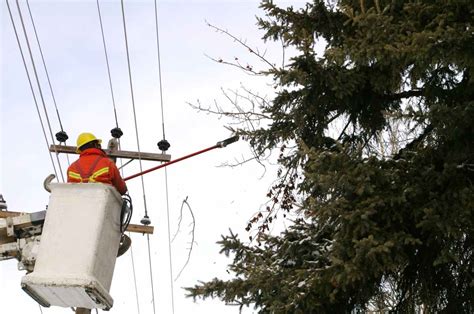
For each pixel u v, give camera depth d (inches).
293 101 492.7
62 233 425.1
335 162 429.7
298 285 432.8
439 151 454.9
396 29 436.5
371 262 418.0
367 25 436.1
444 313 466.6
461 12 443.2
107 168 448.5
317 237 461.4
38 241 435.5
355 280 436.1
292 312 436.5
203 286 451.2
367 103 506.3
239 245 470.3
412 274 477.4
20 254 437.7
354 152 432.8
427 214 418.9
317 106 491.2
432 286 470.9
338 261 416.2
